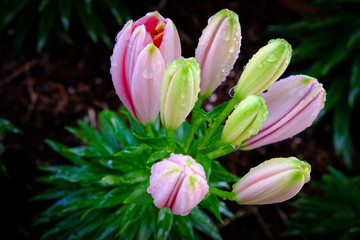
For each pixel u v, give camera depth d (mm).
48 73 1208
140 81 635
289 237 1163
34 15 1224
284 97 650
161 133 812
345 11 1267
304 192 1220
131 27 627
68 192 863
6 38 1235
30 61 1212
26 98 1153
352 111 1301
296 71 1352
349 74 1248
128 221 741
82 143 1140
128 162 769
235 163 1182
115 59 638
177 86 621
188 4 1412
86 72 1247
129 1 1356
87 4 1133
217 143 675
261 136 669
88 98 1218
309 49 1253
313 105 648
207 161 683
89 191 819
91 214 823
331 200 1075
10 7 1183
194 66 617
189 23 1390
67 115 1175
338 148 1211
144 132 718
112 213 816
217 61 665
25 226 1058
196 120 696
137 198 685
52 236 842
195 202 606
